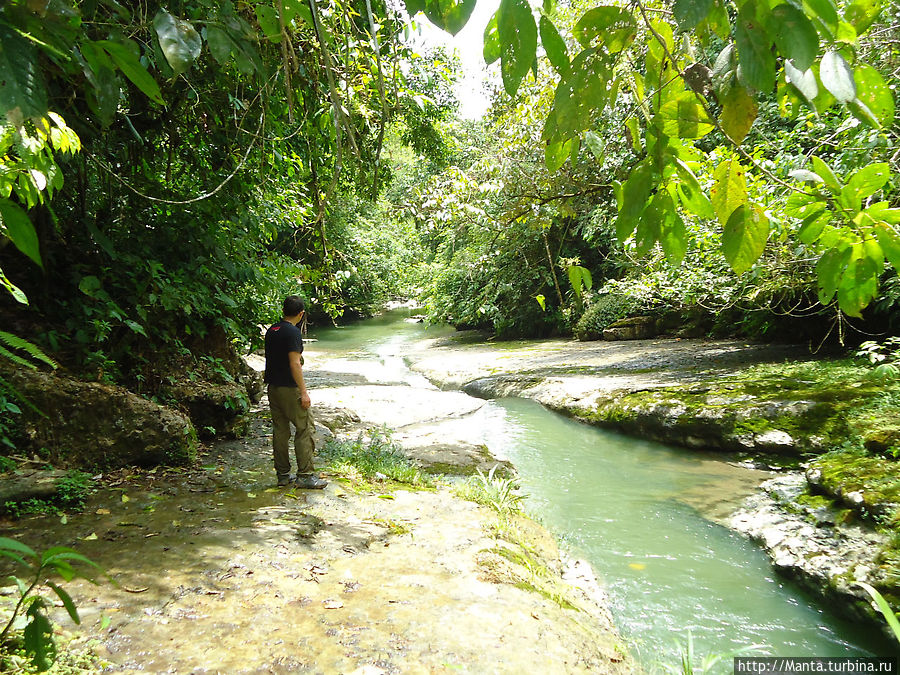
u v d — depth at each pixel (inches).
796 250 237.8
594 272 680.4
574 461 285.7
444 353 669.3
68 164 190.2
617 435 323.6
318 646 109.6
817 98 35.3
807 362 350.9
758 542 194.5
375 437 289.0
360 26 135.6
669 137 39.5
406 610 125.6
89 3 52.1
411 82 265.3
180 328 262.7
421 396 427.5
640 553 191.5
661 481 252.1
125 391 206.5
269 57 118.7
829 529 181.3
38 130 61.7
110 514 164.7
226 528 159.9
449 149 320.5
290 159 266.1
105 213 236.1
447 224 318.0
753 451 259.1
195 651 104.8
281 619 118.3
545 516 221.0
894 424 213.6
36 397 181.3
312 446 205.3
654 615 156.3
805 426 249.9
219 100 197.6
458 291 824.9
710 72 38.7
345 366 619.5
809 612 158.2
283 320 204.5
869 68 36.1
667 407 303.3
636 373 406.9
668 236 40.2
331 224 731.4
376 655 108.0
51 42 34.0
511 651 113.7
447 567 149.0
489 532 176.4
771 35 31.6
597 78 35.4
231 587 128.9
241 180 244.7
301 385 199.3
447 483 240.1
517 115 272.4
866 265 40.4
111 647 103.0
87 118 144.9
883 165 38.3
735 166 38.6
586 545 197.6
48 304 209.3
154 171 241.4
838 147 194.9
